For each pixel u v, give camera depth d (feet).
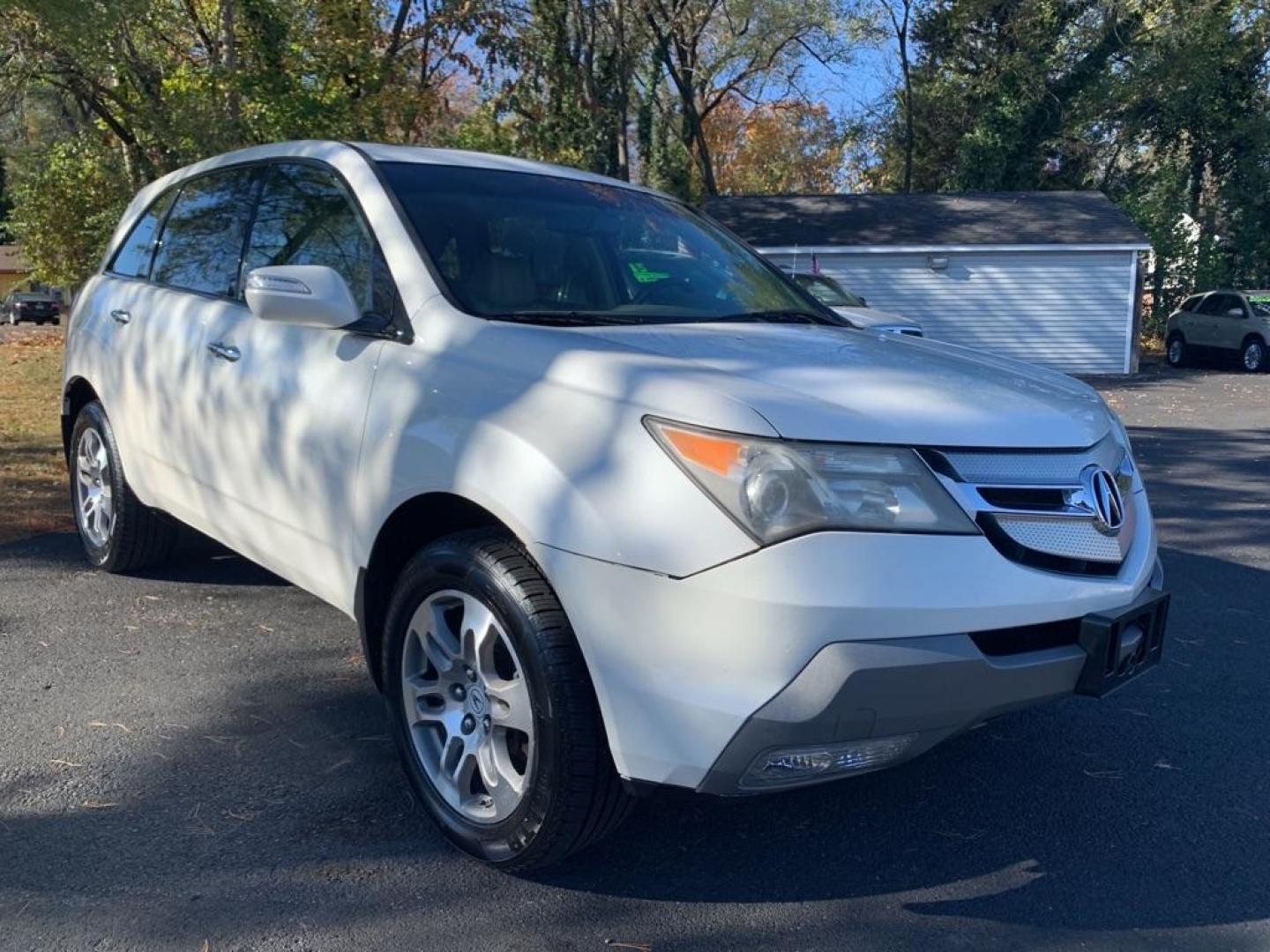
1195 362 86.33
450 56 69.82
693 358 10.17
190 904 9.61
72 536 21.09
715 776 8.63
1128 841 11.23
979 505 9.09
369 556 11.20
